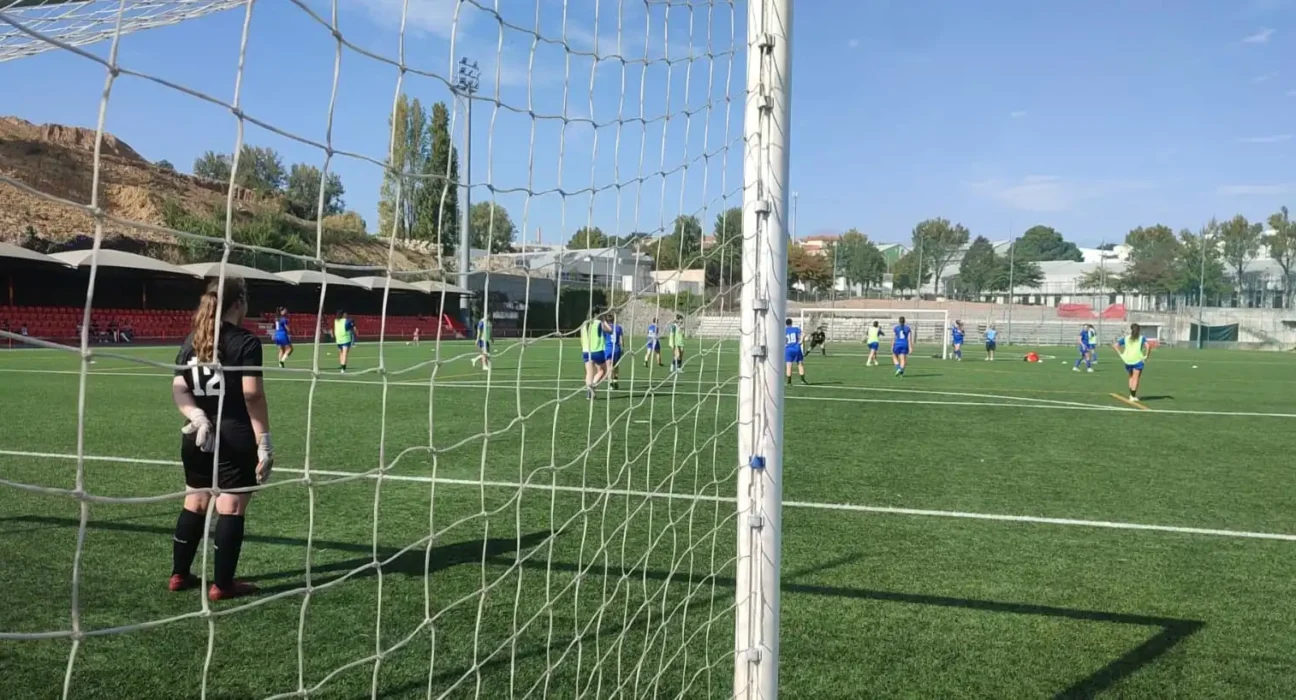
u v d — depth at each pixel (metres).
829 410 11.59
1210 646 3.43
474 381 13.84
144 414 9.95
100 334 25.30
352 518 5.17
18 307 24.08
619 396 10.88
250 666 3.04
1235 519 5.51
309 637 3.30
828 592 3.99
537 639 3.33
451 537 4.77
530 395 12.27
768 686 2.40
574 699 2.79
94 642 3.21
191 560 3.76
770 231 2.36
